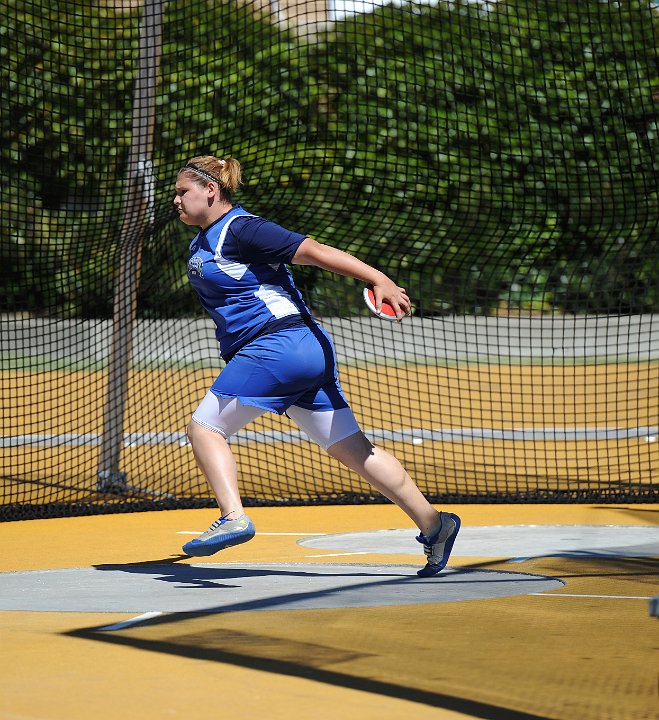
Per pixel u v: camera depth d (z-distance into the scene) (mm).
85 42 24953
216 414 12930
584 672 8922
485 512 20547
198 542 12555
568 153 26641
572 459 27578
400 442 29828
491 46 27141
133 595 12344
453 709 7859
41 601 11977
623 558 15039
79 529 18984
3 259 24906
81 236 23453
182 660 9219
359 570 14250
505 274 31031
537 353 45250
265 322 12992
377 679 8641
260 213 25844
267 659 9258
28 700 7988
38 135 23594
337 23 27344
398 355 44938
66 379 37906
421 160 27078
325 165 26359
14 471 25188
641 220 26609
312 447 29156
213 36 25500
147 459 26188
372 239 28500
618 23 26828
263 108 25688
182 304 26328
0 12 23547
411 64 27281
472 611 11359
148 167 22344
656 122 26266
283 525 19297
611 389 38156
